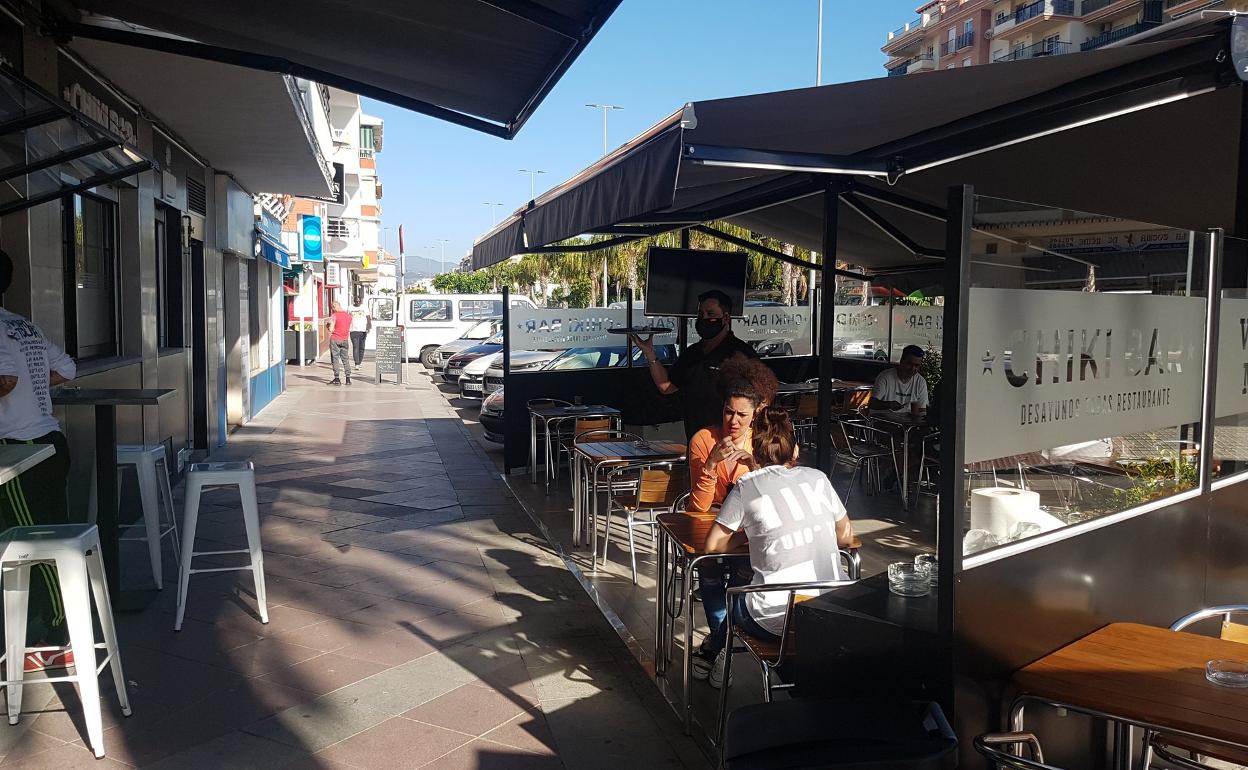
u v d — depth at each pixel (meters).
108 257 7.43
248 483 4.98
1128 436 3.12
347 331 21.09
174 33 5.55
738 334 12.07
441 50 4.83
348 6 4.34
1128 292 3.08
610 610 5.31
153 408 8.08
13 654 3.67
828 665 2.78
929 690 2.52
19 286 5.14
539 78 5.12
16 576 3.64
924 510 7.98
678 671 4.43
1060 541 2.78
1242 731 2.18
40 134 4.28
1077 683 2.50
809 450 10.17
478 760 3.56
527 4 3.92
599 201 4.46
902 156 4.93
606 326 10.43
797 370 12.58
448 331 27.50
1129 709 2.34
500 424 11.55
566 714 3.97
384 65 5.30
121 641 4.71
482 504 8.29
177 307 9.74
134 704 3.97
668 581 4.32
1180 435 3.43
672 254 8.48
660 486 5.57
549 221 5.62
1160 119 5.00
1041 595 2.72
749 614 3.54
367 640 4.82
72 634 3.45
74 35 5.21
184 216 9.65
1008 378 2.59
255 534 5.00
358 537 7.02
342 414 15.36
